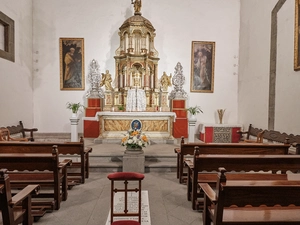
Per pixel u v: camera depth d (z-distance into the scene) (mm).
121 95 8859
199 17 9602
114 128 7887
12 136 7609
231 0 9625
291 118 6117
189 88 9672
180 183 4852
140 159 5441
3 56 7180
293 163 3285
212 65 9672
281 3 6605
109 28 9438
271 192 2074
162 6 9523
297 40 5832
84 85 9438
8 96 7492
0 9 7020
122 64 8797
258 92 8000
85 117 8562
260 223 2244
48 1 9250
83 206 3717
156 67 8945
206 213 2652
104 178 5160
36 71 9297
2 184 2104
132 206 3701
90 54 9430
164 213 3504
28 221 2607
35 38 9258
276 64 6859
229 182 2369
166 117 7988
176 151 5094
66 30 9336
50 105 9383
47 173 4031
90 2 9375
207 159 3404
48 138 9234
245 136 8844
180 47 9594
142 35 8625
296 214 2408
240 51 9516
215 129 8828
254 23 8336
